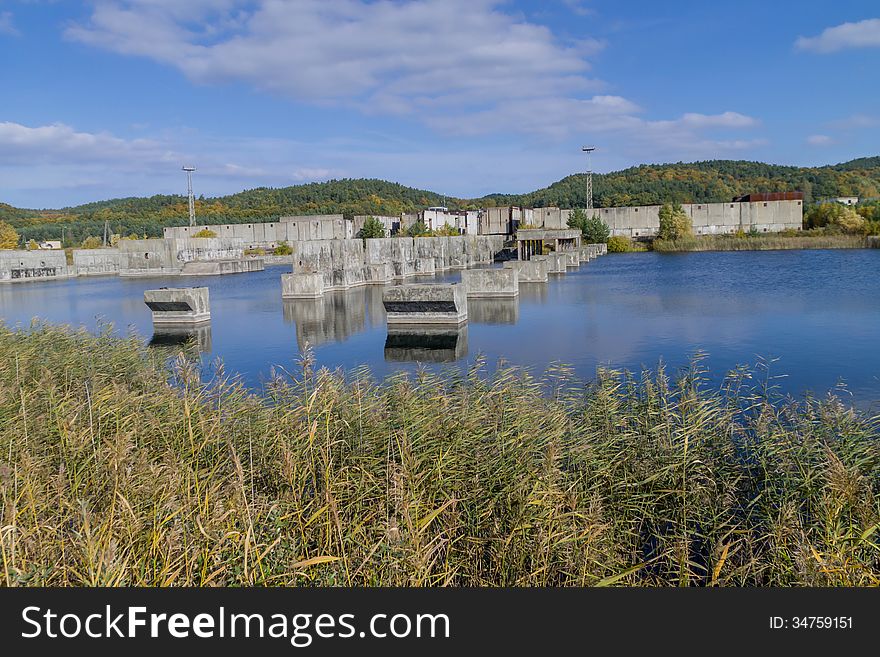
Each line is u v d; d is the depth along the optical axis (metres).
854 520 6.40
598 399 9.91
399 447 8.01
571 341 19.86
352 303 34.19
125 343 17.22
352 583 5.84
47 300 41.50
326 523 6.54
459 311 24.28
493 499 7.27
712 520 7.04
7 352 14.52
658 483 7.70
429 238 61.84
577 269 54.69
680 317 24.22
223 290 44.97
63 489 6.75
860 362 15.60
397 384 10.80
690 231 85.94
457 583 6.52
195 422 9.32
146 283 54.94
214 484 7.31
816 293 30.77
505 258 72.44
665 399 9.92
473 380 11.73
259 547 5.93
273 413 9.83
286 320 27.77
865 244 70.94
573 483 7.32
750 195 103.44
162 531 5.84
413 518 6.38
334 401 9.28
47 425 9.41
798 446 8.02
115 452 7.04
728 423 9.19
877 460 7.53
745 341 18.83
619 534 7.14
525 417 9.00
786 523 6.38
